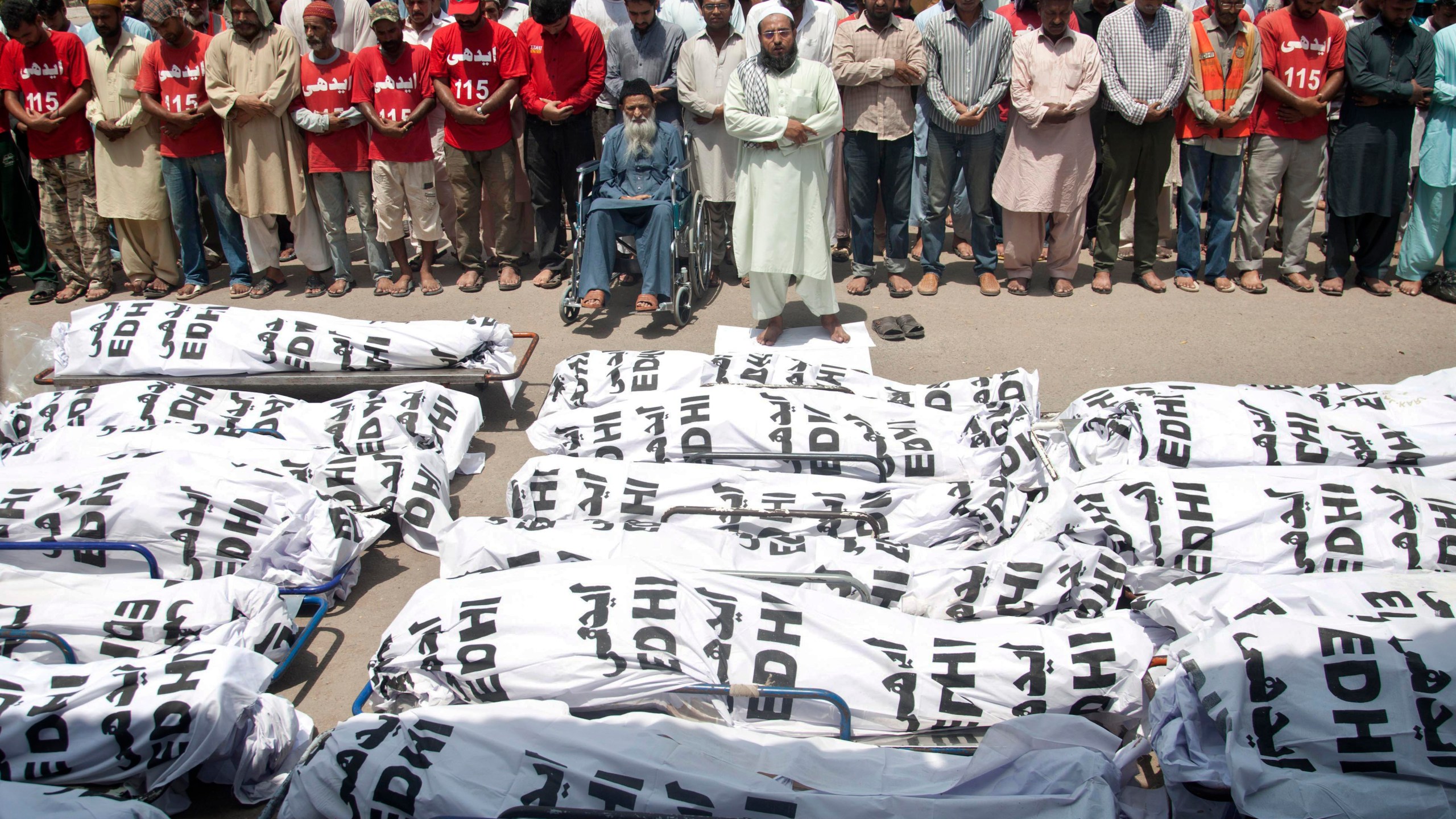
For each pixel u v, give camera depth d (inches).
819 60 278.5
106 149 280.7
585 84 269.0
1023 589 134.8
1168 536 141.5
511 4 310.0
